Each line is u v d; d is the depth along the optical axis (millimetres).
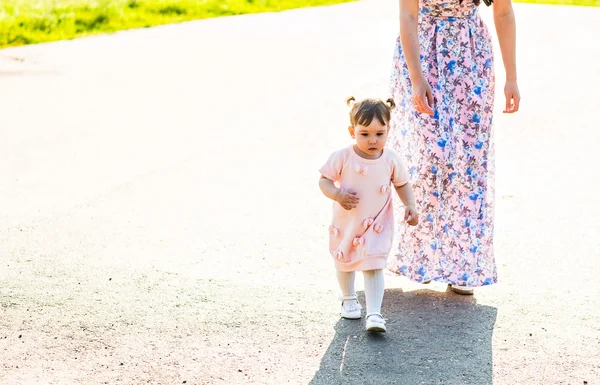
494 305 5145
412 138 5199
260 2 22031
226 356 4527
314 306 5152
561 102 10672
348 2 22594
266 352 4562
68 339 4742
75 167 8430
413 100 5066
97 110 10914
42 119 10453
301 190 7613
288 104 11086
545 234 6379
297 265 5844
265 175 8102
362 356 4496
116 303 5207
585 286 5414
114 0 20609
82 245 6250
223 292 5371
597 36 15836
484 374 4297
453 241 5227
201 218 6863
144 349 4613
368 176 4727
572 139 9094
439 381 4227
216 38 16547
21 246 6223
